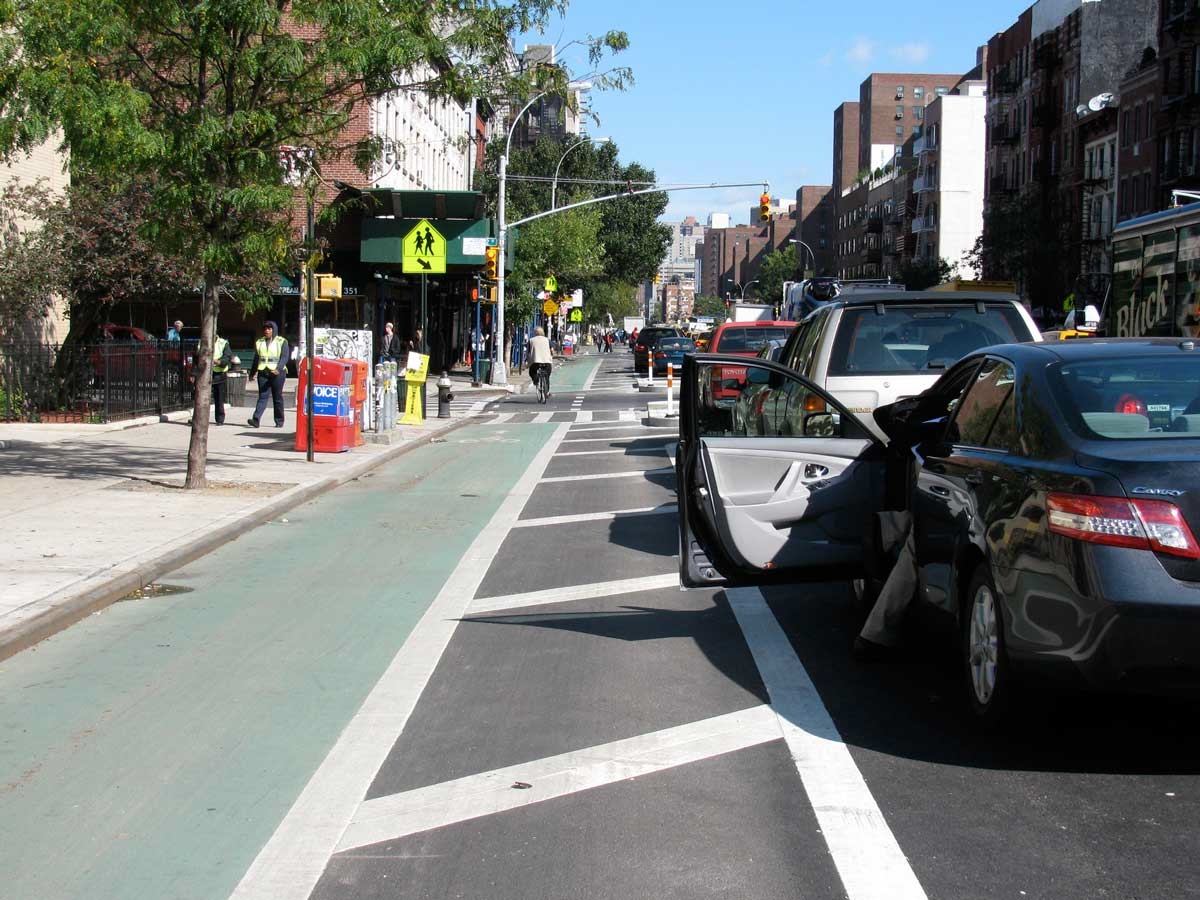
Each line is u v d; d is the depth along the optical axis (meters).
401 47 13.38
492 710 6.36
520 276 51.88
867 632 7.06
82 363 22.47
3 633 7.39
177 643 7.72
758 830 4.73
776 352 16.75
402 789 5.22
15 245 21.67
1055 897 4.14
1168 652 4.79
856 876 4.31
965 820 4.81
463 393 39.22
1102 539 4.91
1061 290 60.31
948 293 10.16
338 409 18.95
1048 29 69.19
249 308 15.13
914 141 107.62
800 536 7.03
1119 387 5.64
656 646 7.71
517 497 14.95
